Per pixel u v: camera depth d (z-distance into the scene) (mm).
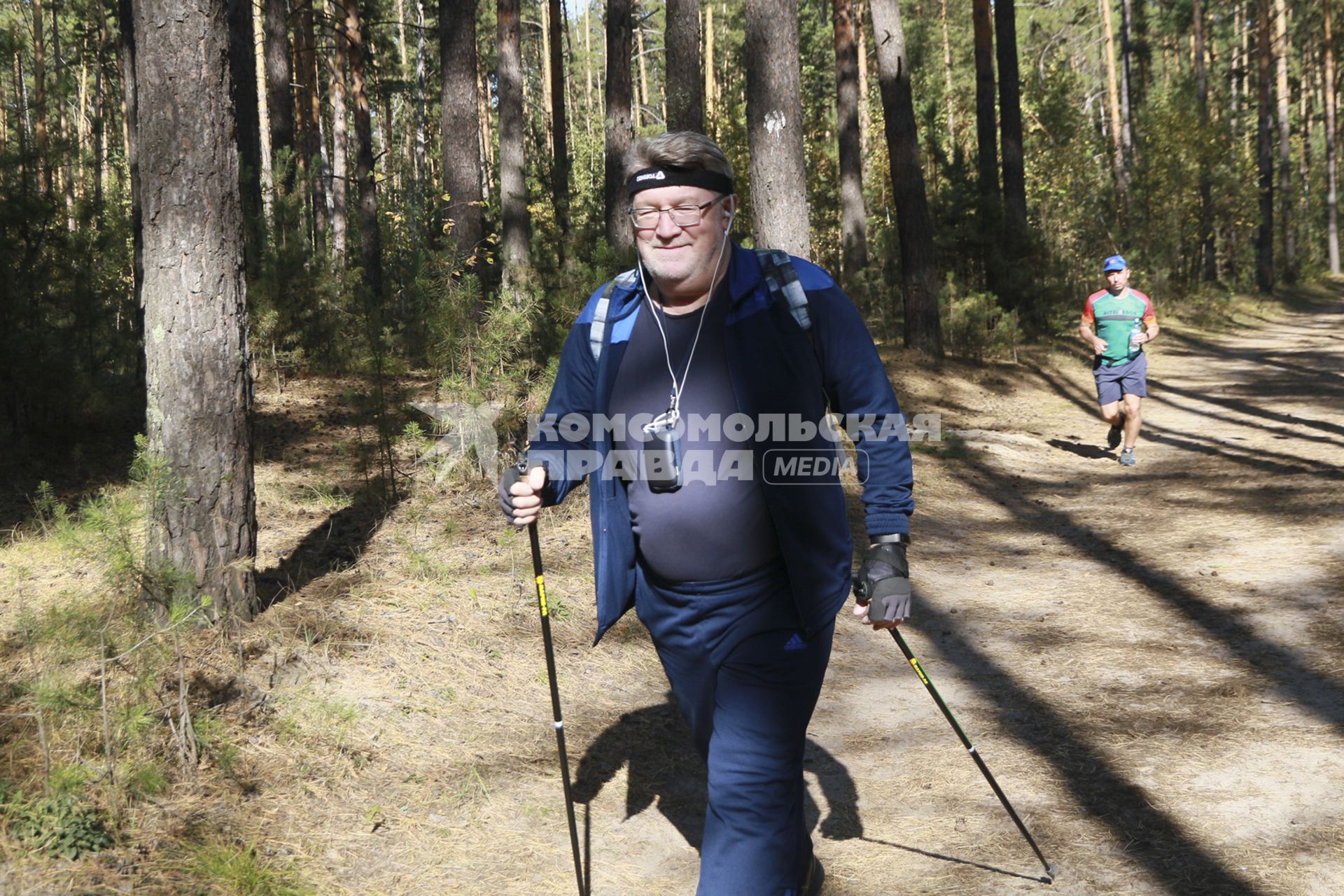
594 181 23828
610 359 2508
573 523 6027
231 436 4074
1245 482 8555
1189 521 7492
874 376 2453
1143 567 6441
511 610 4793
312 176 14688
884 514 2434
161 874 2744
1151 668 4828
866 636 5395
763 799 2445
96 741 3221
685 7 9148
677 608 2498
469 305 6582
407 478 6484
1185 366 16812
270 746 3455
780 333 2412
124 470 6574
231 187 4051
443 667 4195
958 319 15031
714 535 2408
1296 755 3873
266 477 6625
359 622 4410
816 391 2443
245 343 4145
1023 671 4887
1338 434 10344
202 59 3934
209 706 3572
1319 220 44281
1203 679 4664
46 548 5035
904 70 14164
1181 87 27750
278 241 10828
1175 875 3104
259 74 22344
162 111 3885
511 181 14445
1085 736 4133
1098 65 37688
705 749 2707
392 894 2898
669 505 2418
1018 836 3371
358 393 6371
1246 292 30953
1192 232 26562
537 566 2758
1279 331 22641
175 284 3955
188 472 3984
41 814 2832
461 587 4938
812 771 3906
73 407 6699
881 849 3312
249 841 2973
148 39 3887
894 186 14461
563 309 7082
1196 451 9977
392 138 35500
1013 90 18047
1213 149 26016
